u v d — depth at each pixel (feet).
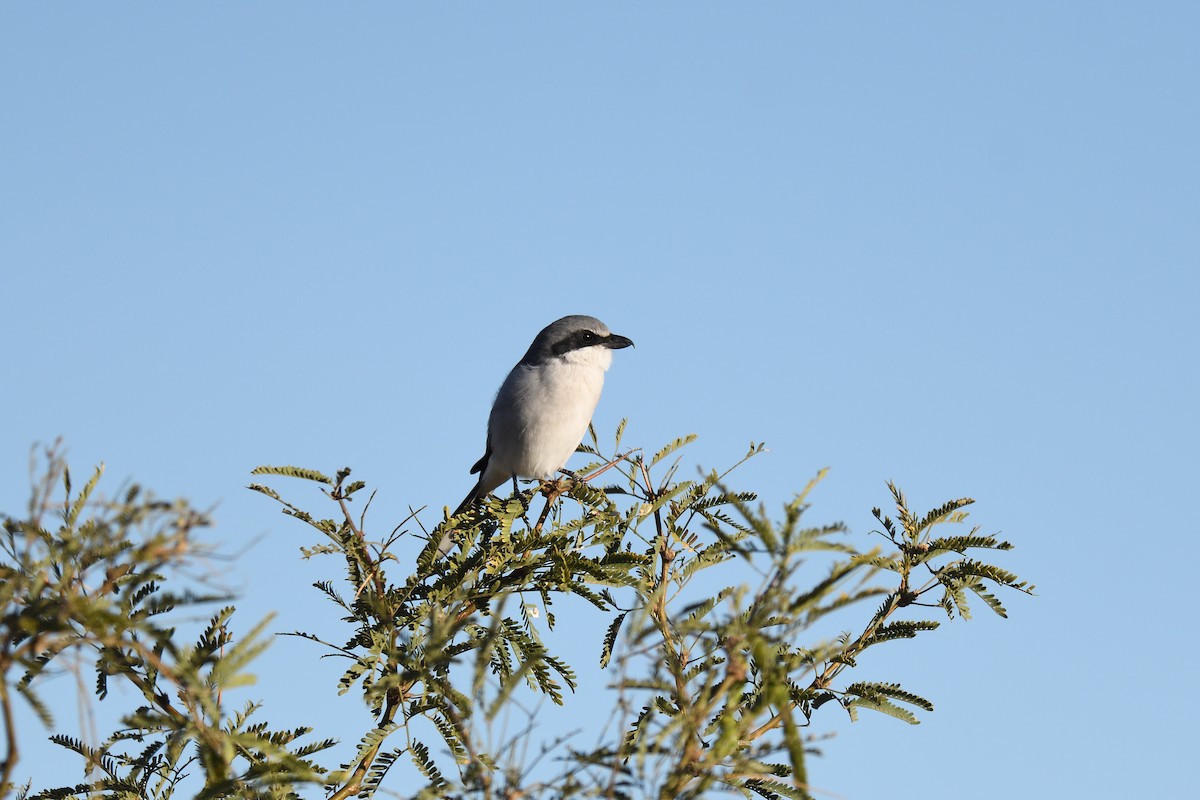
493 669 28.73
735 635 18.61
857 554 18.92
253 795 20.36
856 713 26.13
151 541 16.25
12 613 16.89
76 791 23.89
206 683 18.40
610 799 17.10
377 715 26.02
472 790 17.34
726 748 18.02
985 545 27.89
